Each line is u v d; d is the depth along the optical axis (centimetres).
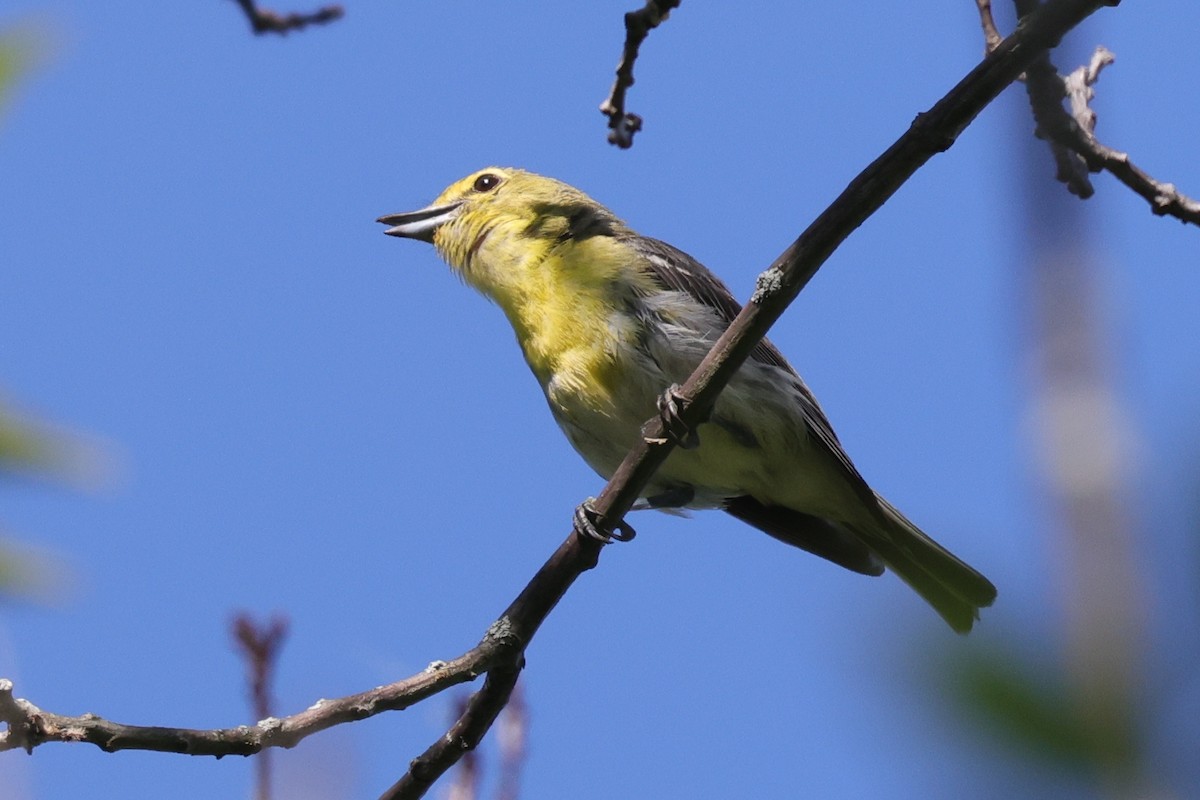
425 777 791
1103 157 750
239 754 655
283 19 823
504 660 780
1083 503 250
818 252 796
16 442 395
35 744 629
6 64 439
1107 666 250
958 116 738
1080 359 267
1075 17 700
